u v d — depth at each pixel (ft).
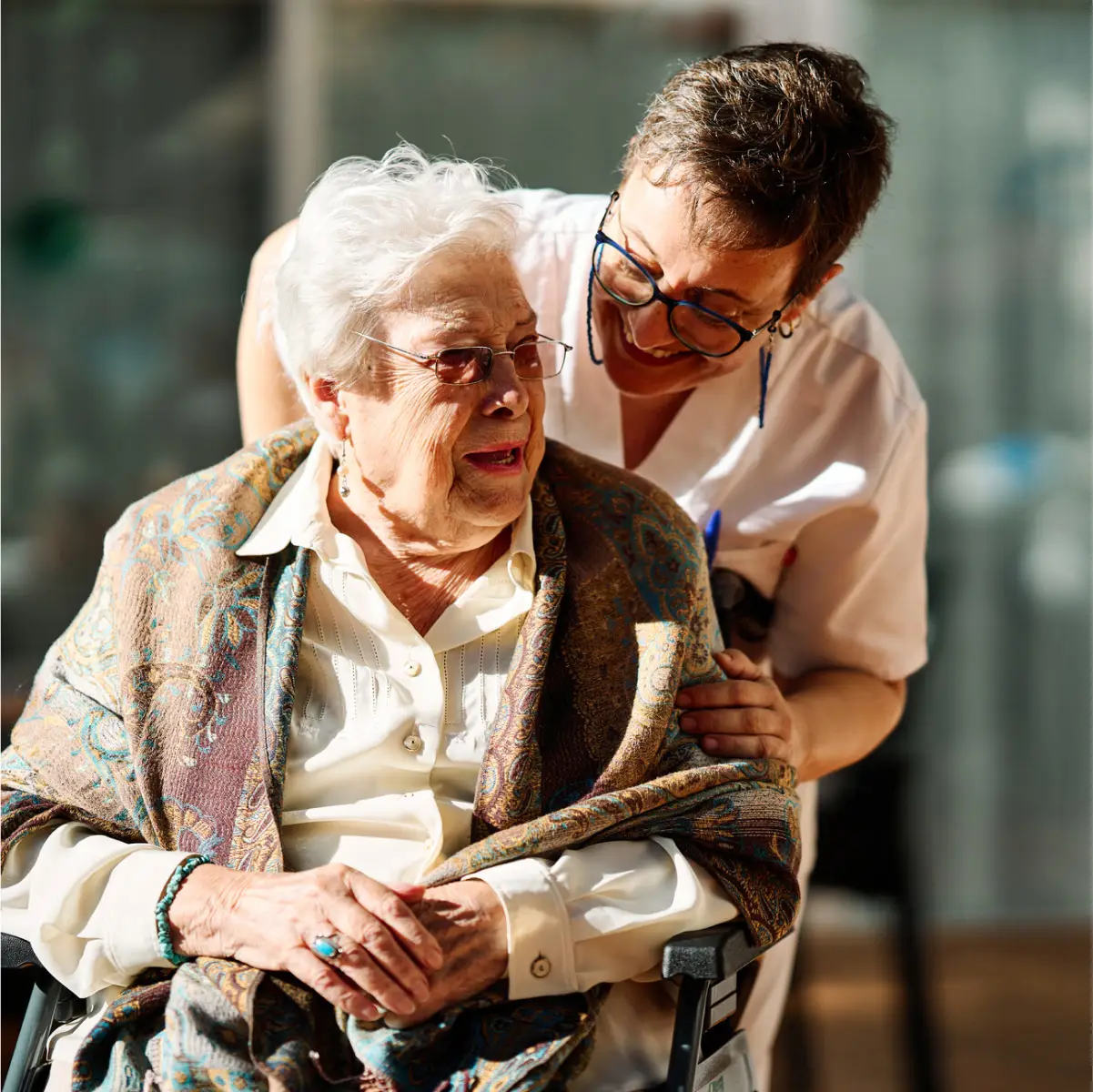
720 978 9.23
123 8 24.98
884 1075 19.49
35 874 10.18
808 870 14.40
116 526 11.25
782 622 13.67
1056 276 24.54
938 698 25.22
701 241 10.34
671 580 10.81
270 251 12.66
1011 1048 20.70
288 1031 9.21
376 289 10.03
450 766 10.50
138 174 25.26
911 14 24.08
